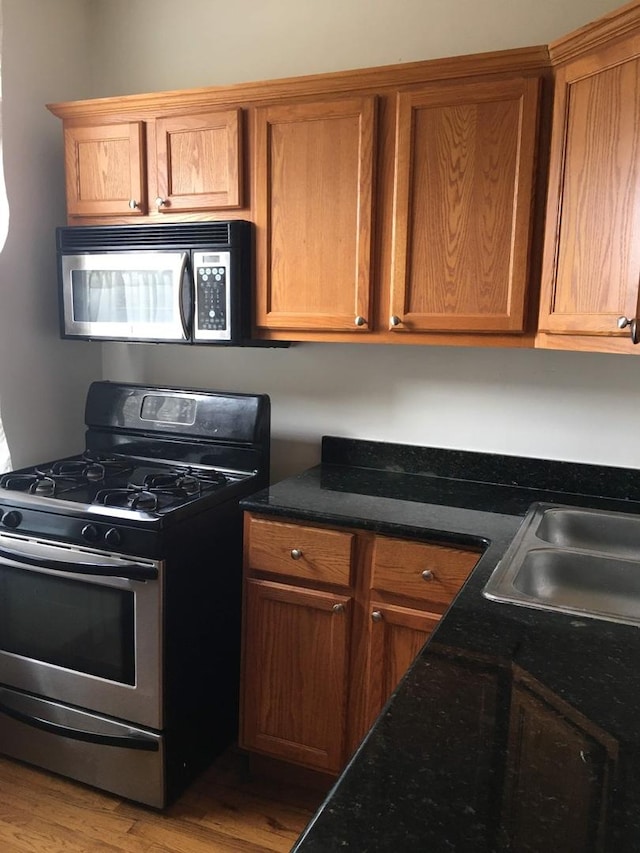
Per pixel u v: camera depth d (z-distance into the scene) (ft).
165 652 6.16
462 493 6.79
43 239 7.97
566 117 5.32
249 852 6.01
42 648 6.68
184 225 6.76
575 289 5.37
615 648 3.49
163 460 7.89
